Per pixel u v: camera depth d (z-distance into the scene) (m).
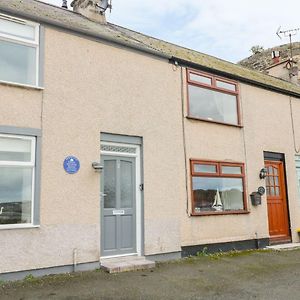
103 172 9.12
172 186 10.12
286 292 6.82
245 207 11.91
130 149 9.66
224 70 12.90
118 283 7.26
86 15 12.65
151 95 10.11
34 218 7.72
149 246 9.41
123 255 9.08
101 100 9.10
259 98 13.23
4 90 7.78
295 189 13.72
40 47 8.40
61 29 8.77
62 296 6.38
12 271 7.34
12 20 8.25
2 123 7.65
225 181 11.61
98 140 8.88
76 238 8.20
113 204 9.13
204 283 7.40
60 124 8.37
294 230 13.27
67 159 8.32
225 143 11.79
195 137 11.00
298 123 14.49
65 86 8.59
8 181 7.70
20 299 6.20
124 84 9.59
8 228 7.39
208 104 11.63
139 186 9.59
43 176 7.96
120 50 9.69
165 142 10.19
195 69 11.38
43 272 7.71
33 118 8.04
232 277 7.94
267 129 13.24
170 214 9.95
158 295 6.55
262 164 12.77
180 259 9.77
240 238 11.51
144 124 9.81
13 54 8.23
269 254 10.80
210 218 10.88
